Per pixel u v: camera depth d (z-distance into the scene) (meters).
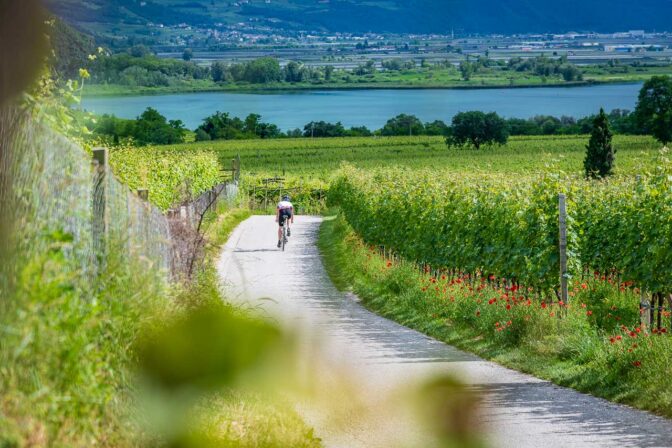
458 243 68.56
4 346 11.64
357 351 42.59
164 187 74.44
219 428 16.30
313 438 19.12
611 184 65.62
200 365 9.34
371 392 9.58
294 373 9.10
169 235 38.75
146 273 22.55
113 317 18.02
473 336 47.94
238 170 190.50
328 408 9.33
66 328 14.27
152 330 16.09
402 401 8.05
